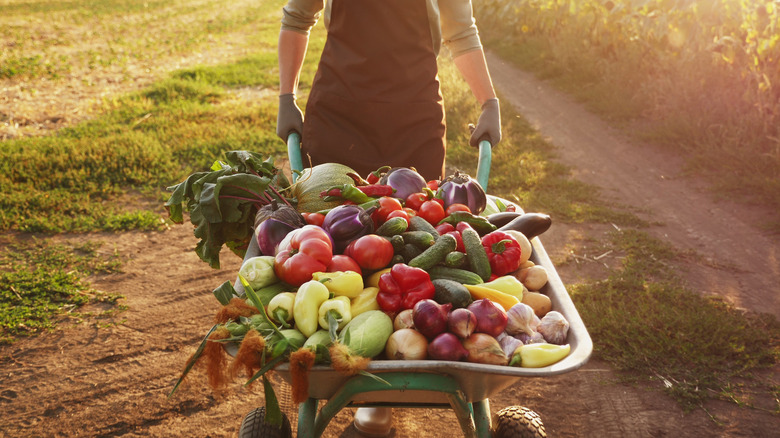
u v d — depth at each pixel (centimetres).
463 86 1125
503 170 765
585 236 591
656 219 641
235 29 2441
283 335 199
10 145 827
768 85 798
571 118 1025
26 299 474
